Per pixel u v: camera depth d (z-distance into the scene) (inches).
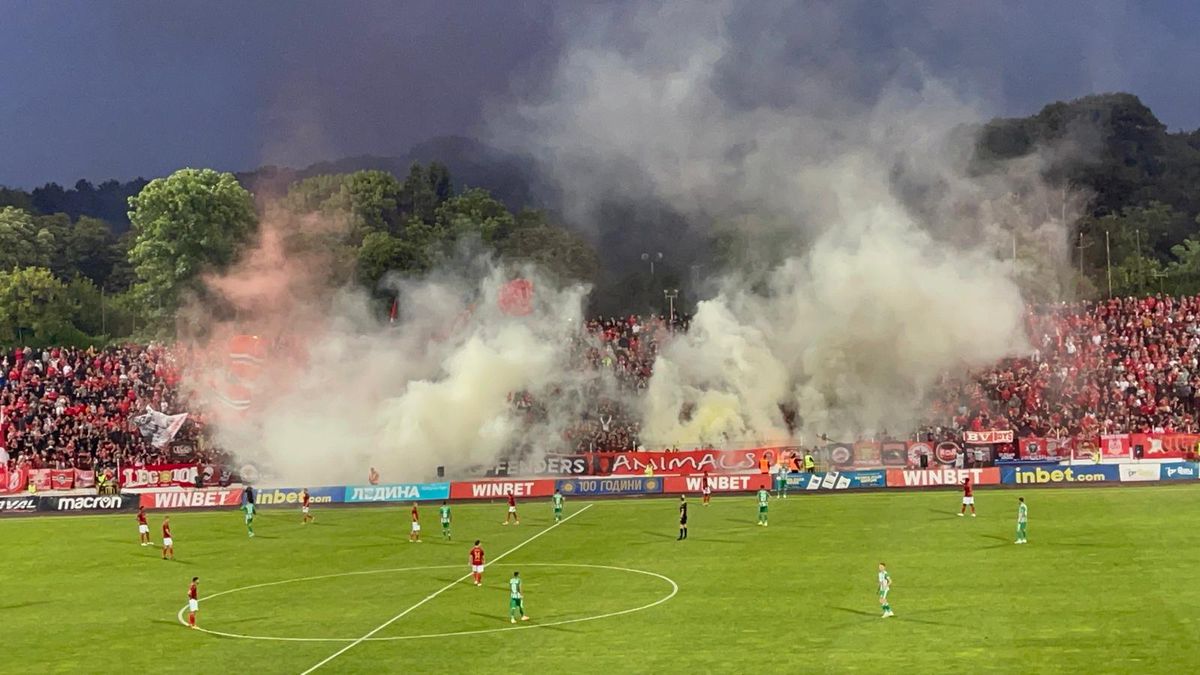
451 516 3747.5
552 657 1930.4
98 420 4722.0
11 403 4785.9
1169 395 4493.1
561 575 2664.9
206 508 4101.9
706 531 3216.0
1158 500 3393.2
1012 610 2112.5
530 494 4087.1
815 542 2945.4
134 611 2491.4
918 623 2046.0
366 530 3518.7
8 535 3663.9
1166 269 7017.7
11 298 6072.8
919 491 3826.3
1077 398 4530.0
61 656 2113.7
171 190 5816.9
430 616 2297.0
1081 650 1827.0
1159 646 1831.9
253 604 2501.2
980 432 4192.9
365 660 1974.7
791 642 1953.7
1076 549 2682.1
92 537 3572.8
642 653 1929.1
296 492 4092.0
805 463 3998.5
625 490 4067.4
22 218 7544.3
